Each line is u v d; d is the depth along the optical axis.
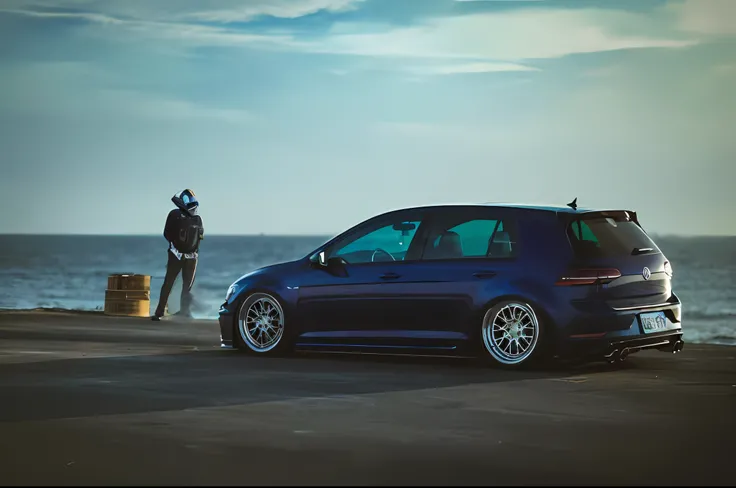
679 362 12.66
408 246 12.67
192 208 20.34
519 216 12.14
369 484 6.34
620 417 8.68
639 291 11.97
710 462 6.98
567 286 11.65
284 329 13.18
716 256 122.75
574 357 11.68
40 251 165.75
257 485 6.33
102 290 72.06
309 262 13.19
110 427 8.17
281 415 8.74
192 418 8.59
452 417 8.66
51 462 6.96
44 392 9.98
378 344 12.62
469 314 12.09
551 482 6.41
